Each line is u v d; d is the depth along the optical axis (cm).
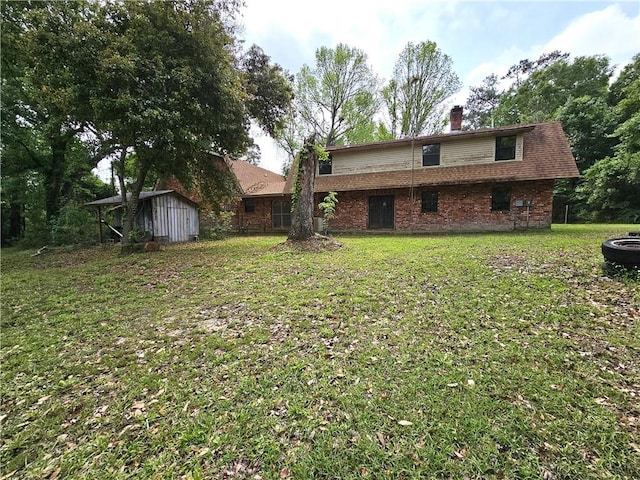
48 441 211
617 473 159
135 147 901
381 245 922
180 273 689
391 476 163
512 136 1296
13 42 1070
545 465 165
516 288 435
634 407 206
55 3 802
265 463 177
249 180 2053
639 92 1484
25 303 518
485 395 223
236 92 992
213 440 197
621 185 1712
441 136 1372
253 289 525
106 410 238
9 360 324
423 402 219
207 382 263
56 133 1358
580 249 648
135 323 411
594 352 275
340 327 353
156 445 197
